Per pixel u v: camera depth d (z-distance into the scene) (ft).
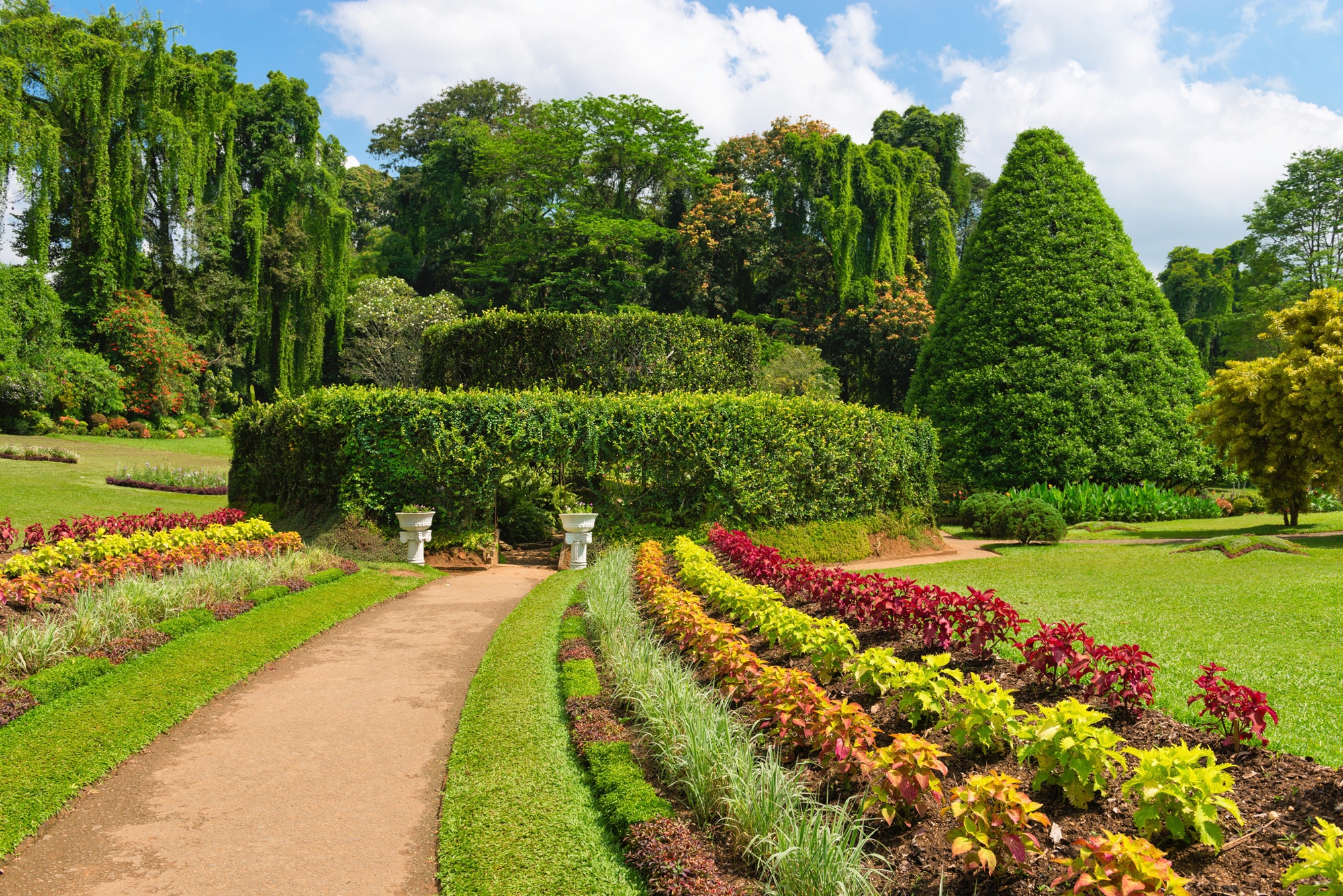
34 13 123.85
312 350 149.79
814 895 9.60
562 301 138.92
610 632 23.08
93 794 14.65
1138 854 8.14
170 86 128.88
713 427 46.52
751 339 67.15
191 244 134.92
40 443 98.73
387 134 189.37
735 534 40.70
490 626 28.48
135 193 127.03
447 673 22.50
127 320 118.52
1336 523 61.00
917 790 10.63
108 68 120.06
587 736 15.80
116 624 22.30
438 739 17.51
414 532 41.01
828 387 120.57
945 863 10.13
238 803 14.35
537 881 11.20
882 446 53.16
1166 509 69.77
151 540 32.12
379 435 42.96
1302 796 10.46
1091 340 76.69
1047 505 57.21
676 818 12.10
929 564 45.21
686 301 150.51
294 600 29.04
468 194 161.48
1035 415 75.31
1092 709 14.60
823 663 17.19
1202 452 76.89
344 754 16.61
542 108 150.92
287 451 49.73
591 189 153.69
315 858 12.42
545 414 44.24
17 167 104.58
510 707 18.67
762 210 153.99
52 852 12.53
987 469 77.20
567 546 42.98
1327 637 22.59
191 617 24.08
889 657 15.20
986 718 12.47
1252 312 156.87
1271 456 57.31
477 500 43.75
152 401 121.39
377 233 206.80
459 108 187.21
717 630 19.17
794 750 13.98
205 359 135.44
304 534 43.86
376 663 23.41
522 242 151.02
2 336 101.09
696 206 151.53
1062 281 78.89
